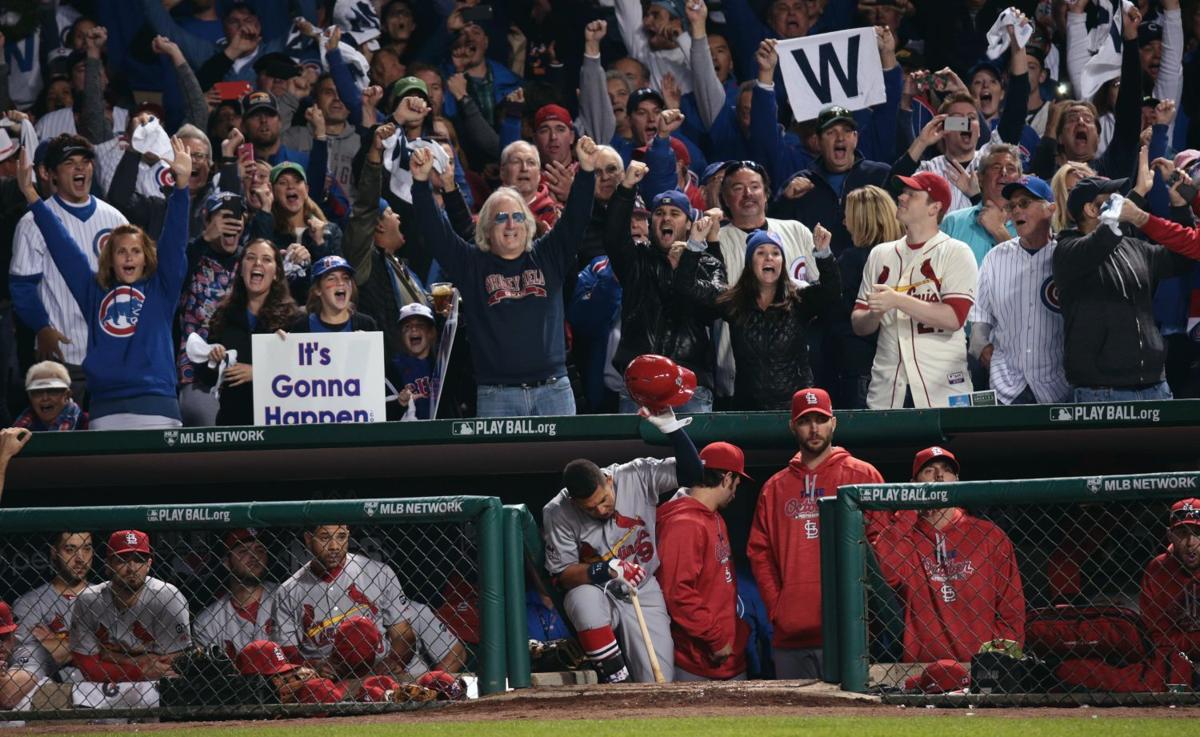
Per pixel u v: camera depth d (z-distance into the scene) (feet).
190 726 68.28
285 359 92.79
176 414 102.27
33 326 108.17
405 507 73.61
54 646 83.61
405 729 62.80
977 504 69.92
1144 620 74.90
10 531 73.51
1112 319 97.30
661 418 82.48
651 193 113.39
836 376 108.78
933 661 78.74
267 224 114.83
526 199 111.75
